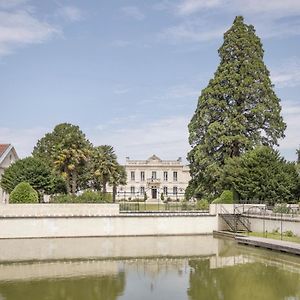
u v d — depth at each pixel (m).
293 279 24.09
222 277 24.73
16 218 40.53
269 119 55.31
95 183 73.31
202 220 45.50
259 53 57.19
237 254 32.59
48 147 79.25
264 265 28.19
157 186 103.38
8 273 25.56
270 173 49.50
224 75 55.59
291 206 43.81
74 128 80.94
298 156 77.88
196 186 56.44
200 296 20.66
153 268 27.47
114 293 21.17
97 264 28.75
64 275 25.16
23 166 50.97
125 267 27.83
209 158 53.78
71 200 44.22
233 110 54.19
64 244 37.34
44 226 41.12
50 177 51.53
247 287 22.39
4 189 50.94
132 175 104.19
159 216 44.19
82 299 20.05
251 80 54.88
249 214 44.00
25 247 35.47
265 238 36.97
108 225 42.75
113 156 65.94
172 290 21.80
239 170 50.09
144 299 20.11
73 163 58.00
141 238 42.06
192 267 27.80
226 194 48.12
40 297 20.23
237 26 56.84
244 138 53.16
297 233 36.94
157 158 104.88
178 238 42.34
